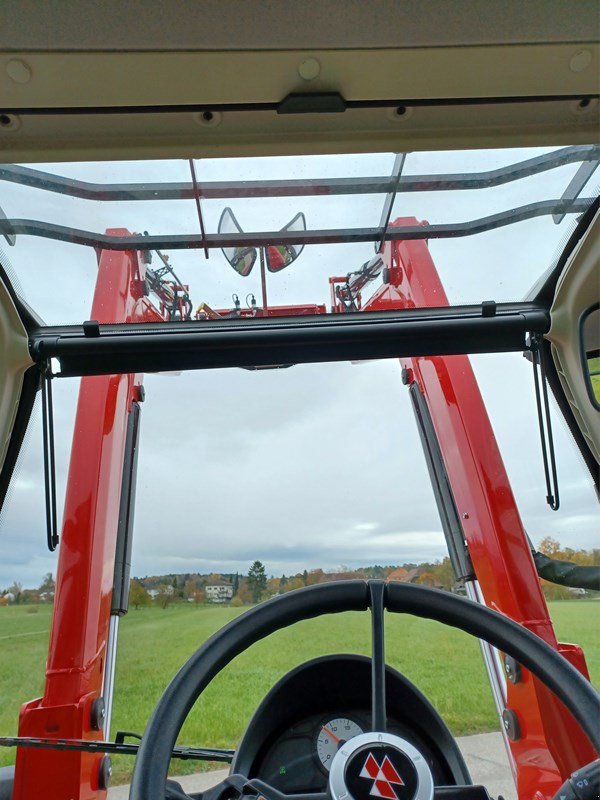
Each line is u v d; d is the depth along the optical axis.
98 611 1.80
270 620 0.96
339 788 0.78
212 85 1.08
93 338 1.63
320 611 0.98
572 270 1.70
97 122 1.16
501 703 1.66
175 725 0.82
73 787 1.54
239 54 1.01
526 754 1.63
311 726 1.05
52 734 1.57
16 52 0.99
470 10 0.97
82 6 0.91
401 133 1.22
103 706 1.74
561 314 1.76
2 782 1.69
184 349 1.63
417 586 0.99
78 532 1.85
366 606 1.00
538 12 0.98
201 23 0.95
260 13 0.94
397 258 1.96
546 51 1.05
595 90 1.16
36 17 0.93
